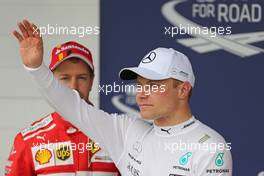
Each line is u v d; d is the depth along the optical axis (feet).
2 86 55.42
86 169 38.40
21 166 38.37
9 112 55.47
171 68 34.24
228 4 55.52
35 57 32.55
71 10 55.31
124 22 55.36
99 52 55.26
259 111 55.93
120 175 39.01
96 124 35.19
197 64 55.62
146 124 36.19
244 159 55.88
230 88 55.67
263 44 55.57
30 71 32.91
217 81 55.72
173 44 55.57
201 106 55.72
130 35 55.31
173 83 34.30
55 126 38.81
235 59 55.67
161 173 33.96
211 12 55.57
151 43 55.42
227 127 55.83
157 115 34.40
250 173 55.98
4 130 55.42
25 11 55.31
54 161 38.40
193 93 55.72
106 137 35.47
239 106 55.67
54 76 35.24
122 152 35.78
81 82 38.75
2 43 55.42
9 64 55.47
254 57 55.62
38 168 38.45
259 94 55.77
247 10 55.52
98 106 55.21
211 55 55.57
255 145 55.83
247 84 55.67
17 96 55.52
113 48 55.31
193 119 34.71
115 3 55.31
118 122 36.06
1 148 55.31
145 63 34.91
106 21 55.31
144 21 55.36
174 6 55.52
